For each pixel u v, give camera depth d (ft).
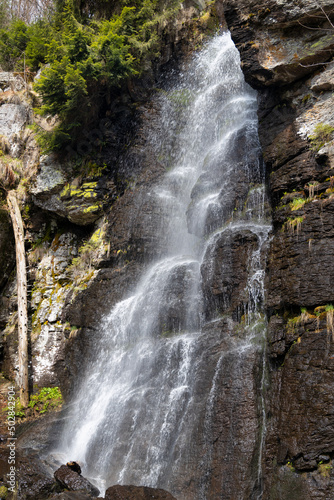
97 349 31.53
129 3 39.50
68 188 38.91
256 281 21.61
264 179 25.57
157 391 23.16
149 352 25.55
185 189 34.17
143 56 40.04
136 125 39.93
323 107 21.79
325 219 18.76
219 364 20.54
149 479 20.30
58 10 40.57
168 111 39.40
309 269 18.52
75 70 33.76
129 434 22.72
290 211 20.52
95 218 39.01
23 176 43.57
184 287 26.78
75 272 38.91
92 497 19.31
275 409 17.92
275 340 18.99
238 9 24.54
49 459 24.62
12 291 43.39
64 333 36.17
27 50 40.60
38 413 34.35
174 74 41.24
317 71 22.53
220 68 37.32
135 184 37.35
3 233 43.62
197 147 35.12
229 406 19.01
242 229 23.95
